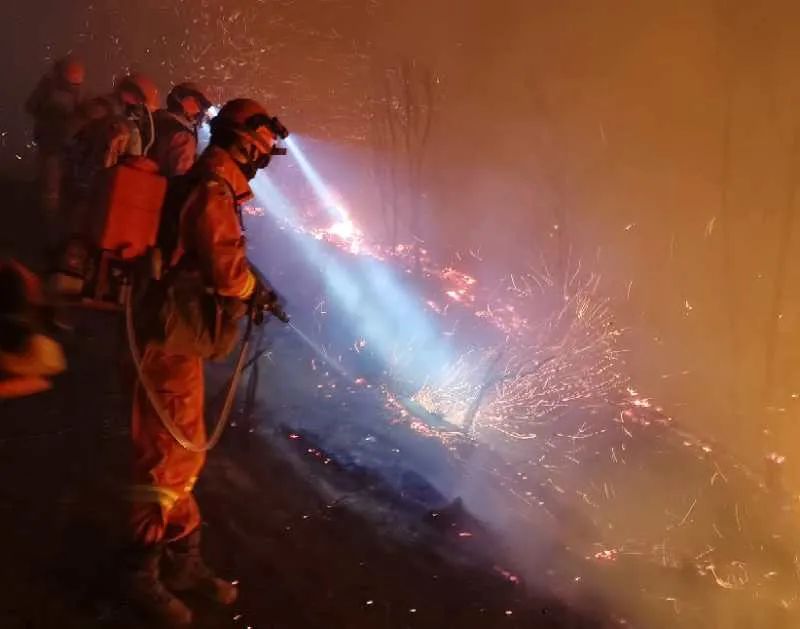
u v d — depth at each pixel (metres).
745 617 4.25
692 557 4.66
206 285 3.38
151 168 3.36
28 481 4.24
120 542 3.89
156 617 3.48
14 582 3.55
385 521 4.49
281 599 3.82
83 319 5.82
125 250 3.30
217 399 5.07
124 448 4.66
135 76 6.57
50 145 6.93
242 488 4.55
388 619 3.84
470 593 4.09
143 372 3.40
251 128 3.48
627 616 4.13
